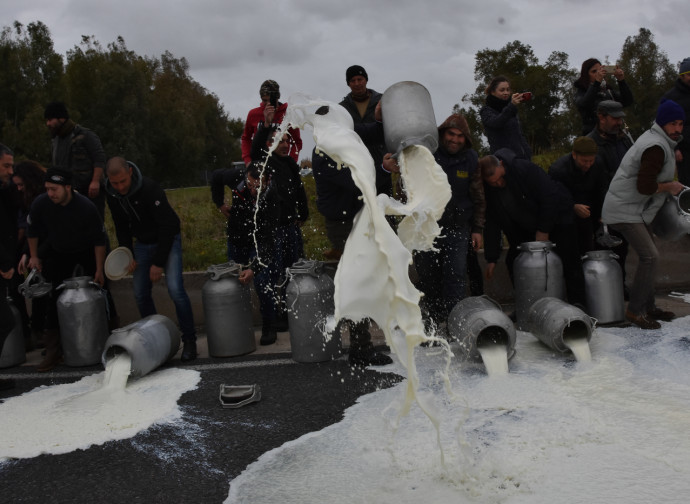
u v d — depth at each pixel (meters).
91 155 7.59
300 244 7.36
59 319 6.38
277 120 6.86
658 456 3.71
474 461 3.76
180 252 6.40
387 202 3.65
